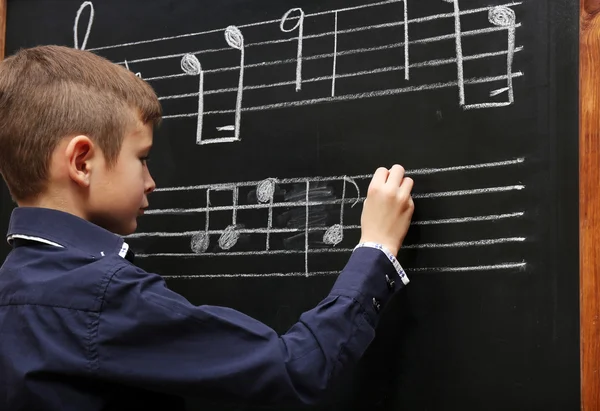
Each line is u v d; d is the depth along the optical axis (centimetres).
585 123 81
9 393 73
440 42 92
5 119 82
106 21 121
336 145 98
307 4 103
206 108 110
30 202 84
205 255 108
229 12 110
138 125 86
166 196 112
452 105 91
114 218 84
